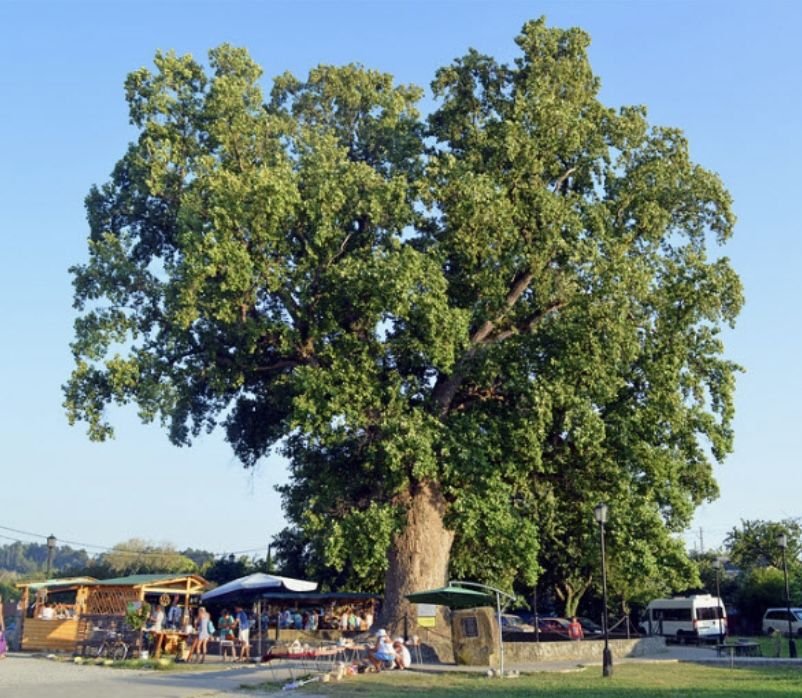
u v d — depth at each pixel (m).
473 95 39.84
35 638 38.84
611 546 36.38
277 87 40.66
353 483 36.12
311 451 36.62
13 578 116.19
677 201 38.59
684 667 32.72
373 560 32.97
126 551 103.75
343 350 34.12
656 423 36.62
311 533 35.28
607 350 34.44
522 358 35.41
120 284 35.56
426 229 37.19
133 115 37.03
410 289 32.25
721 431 38.12
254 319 34.72
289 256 34.53
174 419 41.12
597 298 34.91
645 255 38.31
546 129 36.62
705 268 37.31
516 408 35.44
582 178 39.03
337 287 33.41
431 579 35.41
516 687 24.95
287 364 36.91
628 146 39.00
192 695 22.17
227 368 36.66
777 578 72.88
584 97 39.12
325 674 27.09
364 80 40.75
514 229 35.09
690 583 37.16
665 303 36.88
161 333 36.34
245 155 35.84
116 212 38.59
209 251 31.33
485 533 34.31
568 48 39.16
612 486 36.88
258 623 36.81
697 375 38.28
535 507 38.03
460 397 37.62
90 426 35.31
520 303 37.25
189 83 37.22
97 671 28.88
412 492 35.84
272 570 62.84
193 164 35.88
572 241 35.66
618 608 69.06
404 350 34.84
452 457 34.06
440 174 35.44
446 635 34.66
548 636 51.19
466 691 23.83
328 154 35.53
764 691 23.78
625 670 31.19
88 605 40.09
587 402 34.66
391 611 35.19
